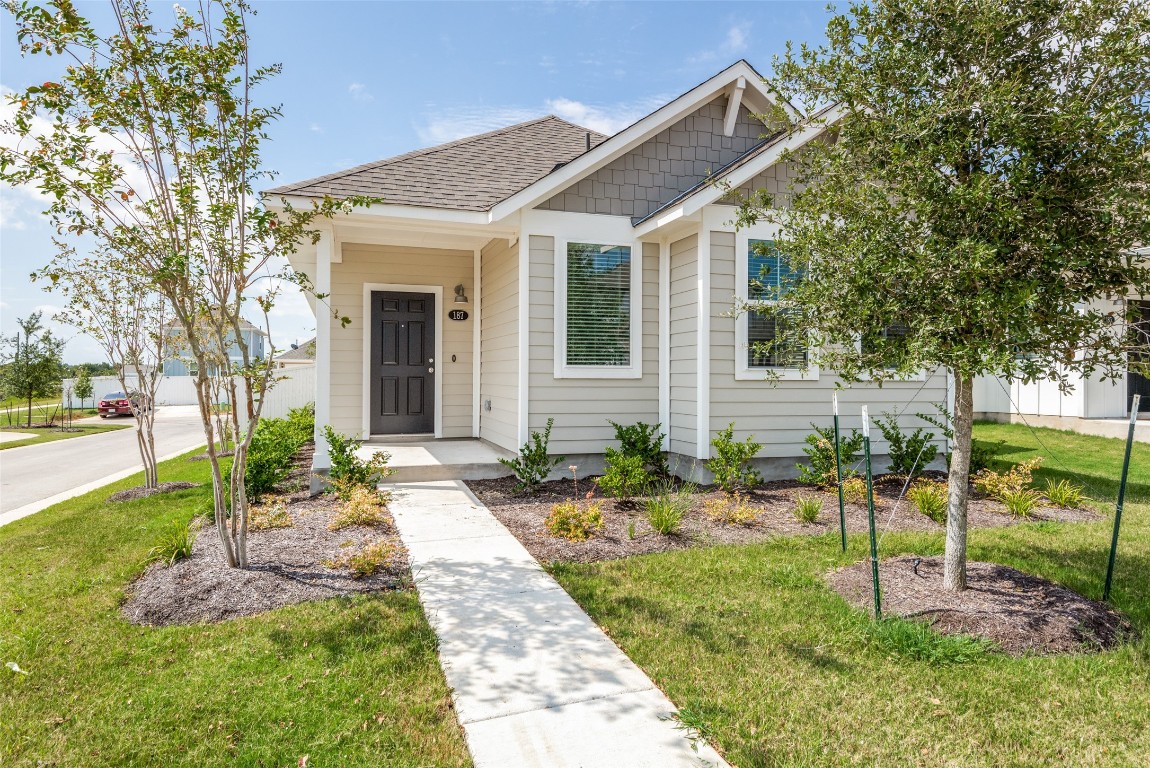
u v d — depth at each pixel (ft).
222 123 13.57
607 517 20.29
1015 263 11.16
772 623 11.98
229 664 10.36
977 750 8.18
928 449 25.80
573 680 9.95
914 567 14.78
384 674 10.07
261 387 15.14
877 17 12.22
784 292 15.39
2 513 25.73
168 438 59.72
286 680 9.86
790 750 8.11
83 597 13.57
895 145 11.39
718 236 25.13
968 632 11.40
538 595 13.55
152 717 8.87
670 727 8.70
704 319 25.03
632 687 9.75
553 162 31.73
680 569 15.17
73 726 8.70
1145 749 8.23
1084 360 11.48
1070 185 10.77
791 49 13.05
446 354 34.27
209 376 16.79
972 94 11.46
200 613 12.51
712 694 9.45
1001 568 14.56
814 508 19.70
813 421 26.73
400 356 33.65
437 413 33.99
